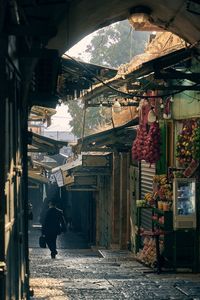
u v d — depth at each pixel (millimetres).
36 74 9703
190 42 12094
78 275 11938
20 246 7355
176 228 12680
